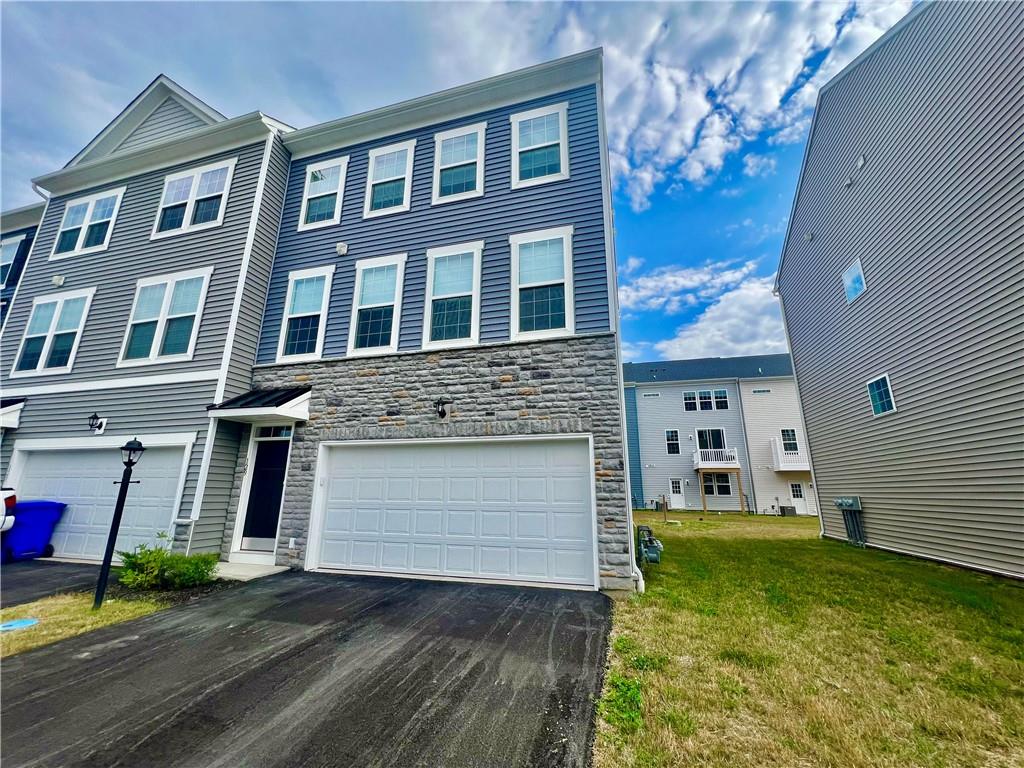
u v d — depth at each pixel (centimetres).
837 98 995
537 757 236
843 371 1038
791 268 1305
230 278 830
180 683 324
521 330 699
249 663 357
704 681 317
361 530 691
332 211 900
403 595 547
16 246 1246
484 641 399
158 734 261
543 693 304
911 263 784
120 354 862
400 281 796
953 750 241
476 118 842
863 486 971
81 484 815
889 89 822
